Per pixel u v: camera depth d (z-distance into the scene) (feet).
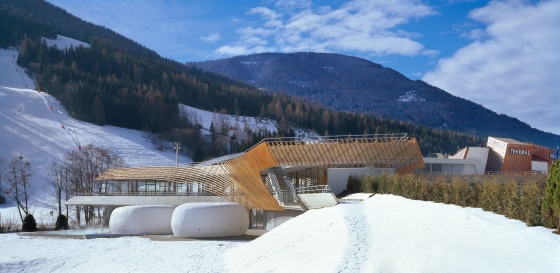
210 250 96.07
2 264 92.53
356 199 106.32
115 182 172.55
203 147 386.73
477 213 67.46
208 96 566.36
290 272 62.64
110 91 451.12
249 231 131.03
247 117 552.00
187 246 103.86
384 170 131.85
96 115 399.44
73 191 219.82
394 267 54.08
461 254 52.29
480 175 132.57
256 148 127.95
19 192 255.50
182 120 449.06
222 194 139.44
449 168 183.73
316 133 525.75
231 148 411.54
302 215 93.30
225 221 118.83
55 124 378.94
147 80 571.69
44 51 553.64
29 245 115.34
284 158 133.90
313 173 141.28
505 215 63.87
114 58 582.76
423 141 486.38
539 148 187.83
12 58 595.47
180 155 374.84
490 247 52.29
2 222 178.50
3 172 282.56
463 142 526.98
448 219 67.15
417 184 90.89
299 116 551.59
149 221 131.34
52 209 226.79
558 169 52.39
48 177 281.95
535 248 48.67
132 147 363.35
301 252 70.49
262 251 78.23
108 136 377.09
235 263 77.20
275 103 587.27
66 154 314.55
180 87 562.66
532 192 58.44
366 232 69.97
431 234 62.08
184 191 153.89
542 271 42.88
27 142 336.29
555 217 53.62
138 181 165.48
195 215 118.62
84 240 121.49
